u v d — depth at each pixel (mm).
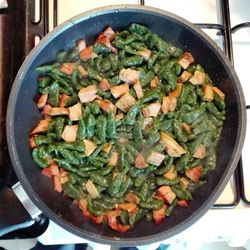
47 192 417
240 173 453
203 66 455
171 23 436
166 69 447
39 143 421
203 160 439
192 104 443
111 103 428
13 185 429
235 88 425
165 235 402
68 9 494
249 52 512
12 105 393
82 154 417
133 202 426
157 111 433
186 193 428
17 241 578
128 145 431
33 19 473
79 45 442
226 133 439
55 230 458
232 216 460
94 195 423
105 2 503
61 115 429
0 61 449
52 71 430
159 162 427
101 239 395
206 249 655
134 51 445
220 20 513
